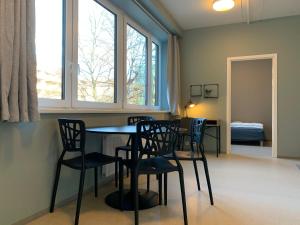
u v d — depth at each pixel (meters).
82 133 1.87
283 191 2.54
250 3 3.74
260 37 4.48
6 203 1.66
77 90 2.52
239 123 6.50
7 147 1.67
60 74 2.32
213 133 4.80
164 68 5.01
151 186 2.69
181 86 5.09
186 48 5.04
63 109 2.15
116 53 3.31
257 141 5.99
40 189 1.94
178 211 2.04
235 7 3.88
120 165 2.13
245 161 3.99
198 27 4.87
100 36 3.00
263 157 4.34
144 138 1.83
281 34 4.34
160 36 4.70
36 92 1.67
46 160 2.00
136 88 3.96
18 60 1.55
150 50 4.43
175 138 1.92
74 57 2.47
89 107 2.70
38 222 1.84
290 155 4.29
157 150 1.83
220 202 2.24
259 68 7.05
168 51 4.63
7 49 1.48
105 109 2.92
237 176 3.09
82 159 1.87
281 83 4.36
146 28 4.23
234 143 6.12
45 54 2.15
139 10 3.46
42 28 2.12
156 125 1.81
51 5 2.22
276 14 4.19
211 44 4.84
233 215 1.96
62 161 2.03
